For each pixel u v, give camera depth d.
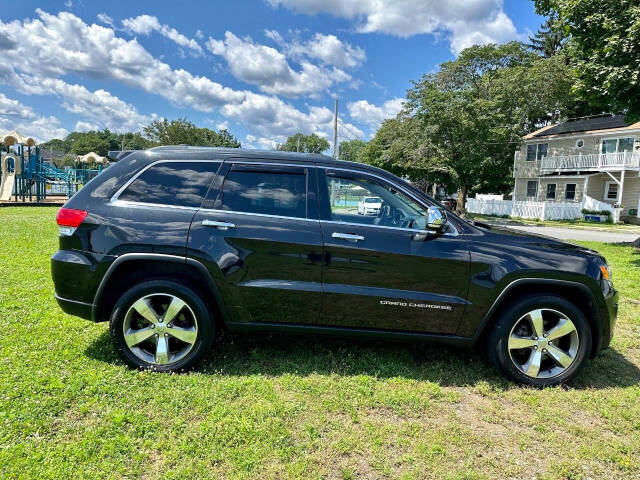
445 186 39.72
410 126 31.27
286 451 2.34
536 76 25.92
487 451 2.47
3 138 21.53
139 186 3.24
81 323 4.03
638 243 11.95
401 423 2.71
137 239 3.08
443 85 30.20
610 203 28.81
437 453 2.42
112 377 3.02
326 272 3.19
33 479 2.02
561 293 3.48
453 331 3.30
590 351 3.33
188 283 3.18
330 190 3.33
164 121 39.81
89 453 2.24
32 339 3.59
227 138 50.88
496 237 3.37
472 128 25.36
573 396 3.17
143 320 3.22
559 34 47.78
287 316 3.22
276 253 3.15
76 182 31.77
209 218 3.15
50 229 10.29
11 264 6.21
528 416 2.87
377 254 3.19
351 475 2.20
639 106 8.94
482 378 3.38
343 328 3.27
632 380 3.48
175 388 2.93
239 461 2.25
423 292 3.23
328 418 2.70
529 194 33.38
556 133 30.81
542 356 3.37
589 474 2.32
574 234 17.92
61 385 2.84
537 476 2.28
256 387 3.02
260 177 3.32
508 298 3.38
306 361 3.50
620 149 26.98
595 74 8.93
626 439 2.65
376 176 3.40
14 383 2.83
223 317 3.20
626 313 5.31
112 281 3.16
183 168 3.31
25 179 23.52
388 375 3.34
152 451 2.30
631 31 7.89
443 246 3.25
